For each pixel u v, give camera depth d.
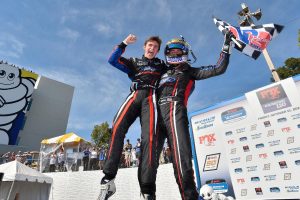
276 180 2.76
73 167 14.31
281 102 2.82
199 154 3.52
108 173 1.83
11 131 24.16
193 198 1.75
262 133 2.93
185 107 2.09
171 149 1.92
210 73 2.21
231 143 3.21
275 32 3.41
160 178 8.91
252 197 2.91
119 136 1.97
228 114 3.29
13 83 25.28
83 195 12.09
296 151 2.65
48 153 15.70
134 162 11.60
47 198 12.59
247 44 3.30
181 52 2.36
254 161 2.97
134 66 2.35
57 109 30.86
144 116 2.05
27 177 11.62
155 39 2.42
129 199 10.08
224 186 3.19
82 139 14.73
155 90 2.20
